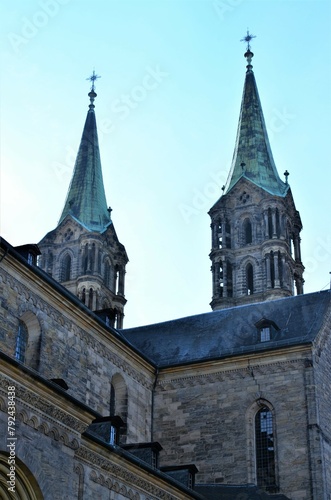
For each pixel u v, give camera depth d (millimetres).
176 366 61000
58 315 50594
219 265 120812
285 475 55000
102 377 54531
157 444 50062
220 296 118000
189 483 50188
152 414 60375
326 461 55344
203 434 58531
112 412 56250
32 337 48125
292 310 64500
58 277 119500
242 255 121312
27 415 33625
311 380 56938
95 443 39812
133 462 42312
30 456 33438
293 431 56031
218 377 59844
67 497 35219
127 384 57688
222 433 58031
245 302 116562
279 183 128750
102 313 59719
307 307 64000
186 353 63031
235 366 59562
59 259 121000
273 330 61594
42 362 47844
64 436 35688
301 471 54656
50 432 34875
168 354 63750
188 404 59844
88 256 118750
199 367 60500
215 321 67062
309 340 58125
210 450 57844
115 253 123438
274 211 123125
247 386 58719
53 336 49656
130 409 57375
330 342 61344
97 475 40062
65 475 35344
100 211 125375
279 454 55781
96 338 54531
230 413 58406
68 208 124750
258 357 59031
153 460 49594
